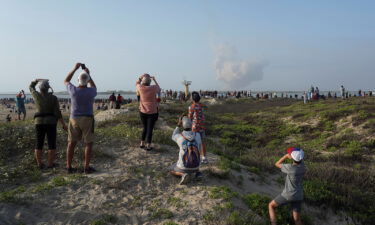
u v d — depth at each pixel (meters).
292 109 29.42
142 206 5.32
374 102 25.09
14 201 4.85
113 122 14.40
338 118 20.70
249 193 6.66
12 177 6.02
